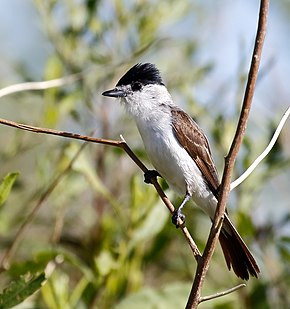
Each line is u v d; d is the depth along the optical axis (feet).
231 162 24.43
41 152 43.04
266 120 39.78
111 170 40.34
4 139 44.47
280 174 43.32
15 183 40.81
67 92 39.68
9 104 44.37
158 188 28.07
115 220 37.22
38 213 40.11
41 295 37.42
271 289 37.76
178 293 33.76
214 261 39.32
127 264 35.73
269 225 38.88
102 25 39.99
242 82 38.78
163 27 40.75
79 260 36.86
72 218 40.01
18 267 33.58
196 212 39.73
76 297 35.06
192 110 39.27
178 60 41.45
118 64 38.91
